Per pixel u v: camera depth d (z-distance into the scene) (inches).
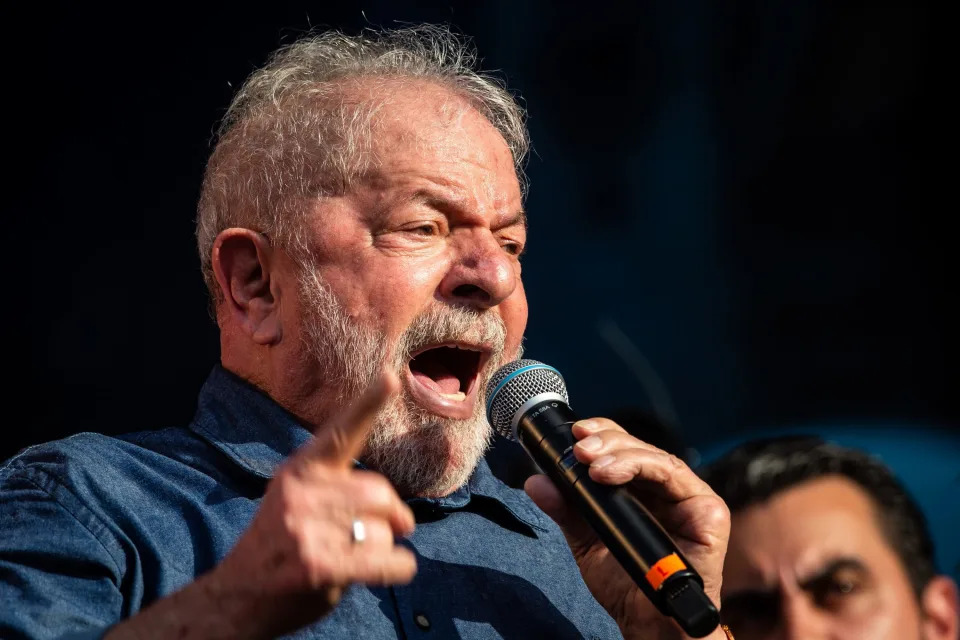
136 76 1022.4
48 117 1000.9
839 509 317.1
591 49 1469.0
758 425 1459.2
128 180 1019.3
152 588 234.1
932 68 1507.1
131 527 238.1
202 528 244.8
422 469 266.8
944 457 1195.3
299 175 271.7
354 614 243.0
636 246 1496.1
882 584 311.6
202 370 1008.2
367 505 170.7
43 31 992.9
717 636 251.0
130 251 1013.2
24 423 965.2
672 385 1446.9
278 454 263.1
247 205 279.6
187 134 1035.9
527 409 250.2
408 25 332.5
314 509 169.3
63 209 1002.1
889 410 1469.0
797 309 1518.2
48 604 219.0
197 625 177.9
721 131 1526.8
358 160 268.1
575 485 235.1
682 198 1512.1
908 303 1519.4
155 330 1005.2
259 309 275.3
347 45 315.6
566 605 276.2
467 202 269.7
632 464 232.4
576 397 1423.5
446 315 264.8
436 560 263.6
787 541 314.7
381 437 263.1
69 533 230.8
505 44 1425.9
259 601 174.9
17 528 232.8
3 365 971.3
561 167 1487.5
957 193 1518.2
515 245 287.3
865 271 1525.6
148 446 268.5
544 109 1480.1
